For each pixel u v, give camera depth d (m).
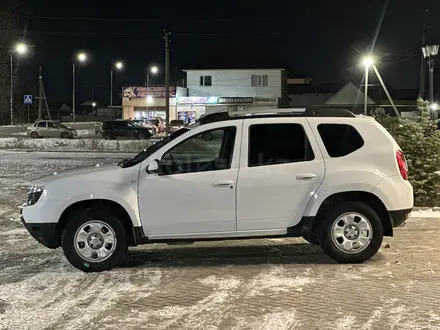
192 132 7.40
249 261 7.74
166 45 38.50
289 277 6.90
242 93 68.81
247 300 6.02
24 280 6.84
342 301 5.96
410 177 12.05
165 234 7.18
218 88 69.12
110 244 7.18
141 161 7.28
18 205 12.40
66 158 26.56
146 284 6.65
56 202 7.07
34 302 6.00
